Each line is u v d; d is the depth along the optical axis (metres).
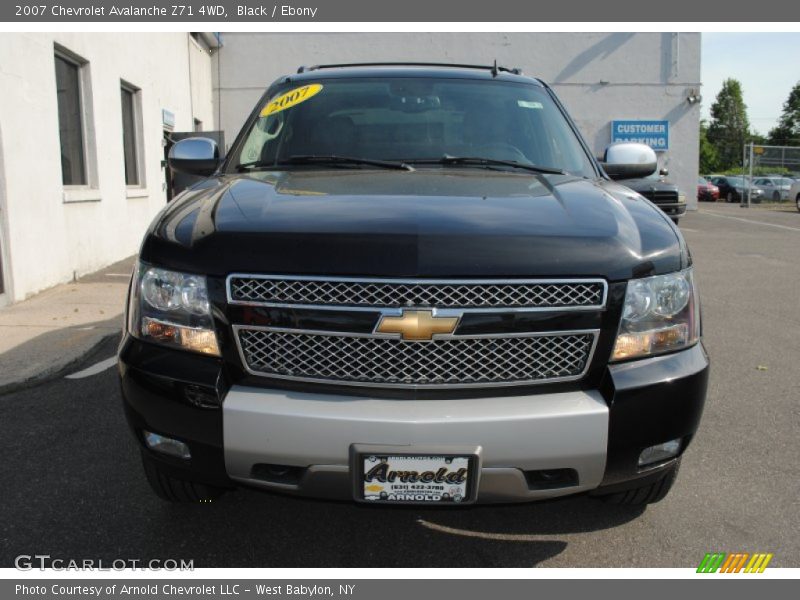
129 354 2.26
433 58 19.91
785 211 24.59
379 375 2.11
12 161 6.68
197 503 2.77
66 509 2.86
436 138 3.36
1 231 6.49
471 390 2.12
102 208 9.20
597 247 2.17
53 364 4.61
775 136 71.44
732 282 8.79
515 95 3.67
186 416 2.13
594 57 20.48
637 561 2.55
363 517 2.84
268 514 2.85
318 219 2.22
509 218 2.27
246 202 2.44
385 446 2.01
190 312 2.16
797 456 3.43
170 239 2.27
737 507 2.92
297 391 2.12
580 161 3.36
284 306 2.10
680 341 2.26
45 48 7.42
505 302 2.09
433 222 2.19
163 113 12.49
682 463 3.34
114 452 3.42
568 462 2.09
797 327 6.28
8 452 3.42
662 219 2.49
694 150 21.14
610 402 2.11
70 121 8.62
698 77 20.69
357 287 2.07
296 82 3.77
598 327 2.13
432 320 2.06
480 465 2.03
